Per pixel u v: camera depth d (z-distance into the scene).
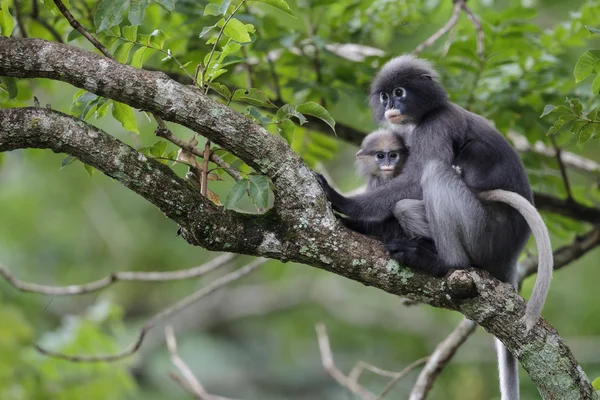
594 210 11.45
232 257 11.25
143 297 22.75
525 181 8.77
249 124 7.02
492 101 11.09
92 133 6.96
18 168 20.58
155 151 7.44
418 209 8.10
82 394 12.91
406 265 7.20
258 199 6.74
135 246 21.28
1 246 19.58
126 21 10.12
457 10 11.18
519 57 11.34
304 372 22.70
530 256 10.95
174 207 6.98
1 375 12.84
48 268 20.58
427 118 8.89
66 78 6.96
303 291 22.80
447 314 19.66
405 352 21.53
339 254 7.18
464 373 19.56
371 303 22.02
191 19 10.83
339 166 20.59
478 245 8.09
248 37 7.33
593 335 17.81
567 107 7.68
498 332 7.06
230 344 23.45
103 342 12.95
